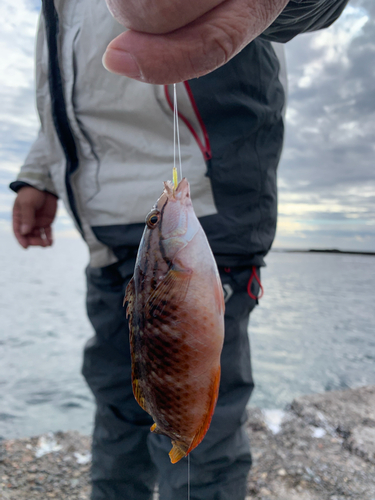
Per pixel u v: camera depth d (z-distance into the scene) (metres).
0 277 32.25
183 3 0.64
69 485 2.32
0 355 8.32
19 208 2.30
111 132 1.64
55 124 1.69
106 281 1.82
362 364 7.23
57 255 80.62
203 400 1.02
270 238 1.82
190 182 1.59
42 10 1.57
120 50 0.69
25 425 4.55
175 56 0.70
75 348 9.10
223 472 1.61
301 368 6.85
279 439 2.82
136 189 1.63
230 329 1.65
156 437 1.71
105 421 1.90
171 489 1.60
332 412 3.15
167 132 1.61
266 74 1.65
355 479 2.33
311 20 1.06
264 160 1.70
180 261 1.01
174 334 1.00
